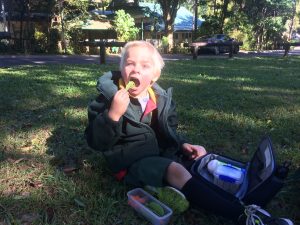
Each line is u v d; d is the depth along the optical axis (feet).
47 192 3.03
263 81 10.01
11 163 3.59
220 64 16.28
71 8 27.94
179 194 2.71
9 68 12.62
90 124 2.96
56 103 6.19
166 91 3.24
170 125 3.24
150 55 3.01
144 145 2.99
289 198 3.09
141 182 2.90
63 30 27.07
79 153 3.88
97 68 12.88
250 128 4.99
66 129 4.67
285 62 18.35
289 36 60.49
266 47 42.96
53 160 3.68
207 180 2.76
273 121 5.41
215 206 2.58
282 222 2.37
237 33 39.52
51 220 2.65
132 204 2.78
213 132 4.74
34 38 26.58
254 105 6.50
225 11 37.70
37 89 7.53
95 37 31.27
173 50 31.50
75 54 26.55
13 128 4.73
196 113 5.67
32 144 4.14
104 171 3.40
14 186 3.13
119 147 3.01
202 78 10.32
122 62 3.03
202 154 3.19
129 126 2.96
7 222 2.58
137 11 39.65
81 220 2.66
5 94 6.91
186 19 46.98
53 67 13.09
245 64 16.60
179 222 2.68
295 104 6.75
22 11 26.99
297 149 4.17
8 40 26.27
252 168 2.76
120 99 2.71
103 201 2.86
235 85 9.01
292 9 59.77
